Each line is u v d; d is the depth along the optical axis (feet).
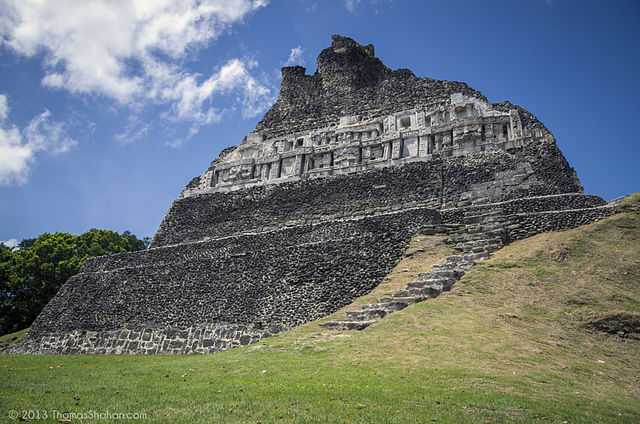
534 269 77.30
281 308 96.48
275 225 131.23
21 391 46.57
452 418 37.27
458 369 48.60
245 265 109.19
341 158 136.56
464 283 74.90
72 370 59.41
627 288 71.36
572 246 81.92
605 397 45.03
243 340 95.55
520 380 46.37
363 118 143.84
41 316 127.24
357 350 55.83
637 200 90.33
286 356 57.06
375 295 81.05
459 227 98.43
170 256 124.06
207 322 102.63
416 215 101.30
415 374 47.24
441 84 137.69
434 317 63.98
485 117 124.57
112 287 123.54
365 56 164.86
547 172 110.32
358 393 42.14
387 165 129.29
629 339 61.67
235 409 39.19
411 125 134.92
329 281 96.02
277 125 156.76
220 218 141.38
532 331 61.36
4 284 170.60
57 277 175.52
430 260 88.84
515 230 93.45
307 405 39.63
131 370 56.75
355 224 105.81
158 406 40.68
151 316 111.14
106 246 201.46
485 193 112.37
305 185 136.15
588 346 59.31
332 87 156.15
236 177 148.66
